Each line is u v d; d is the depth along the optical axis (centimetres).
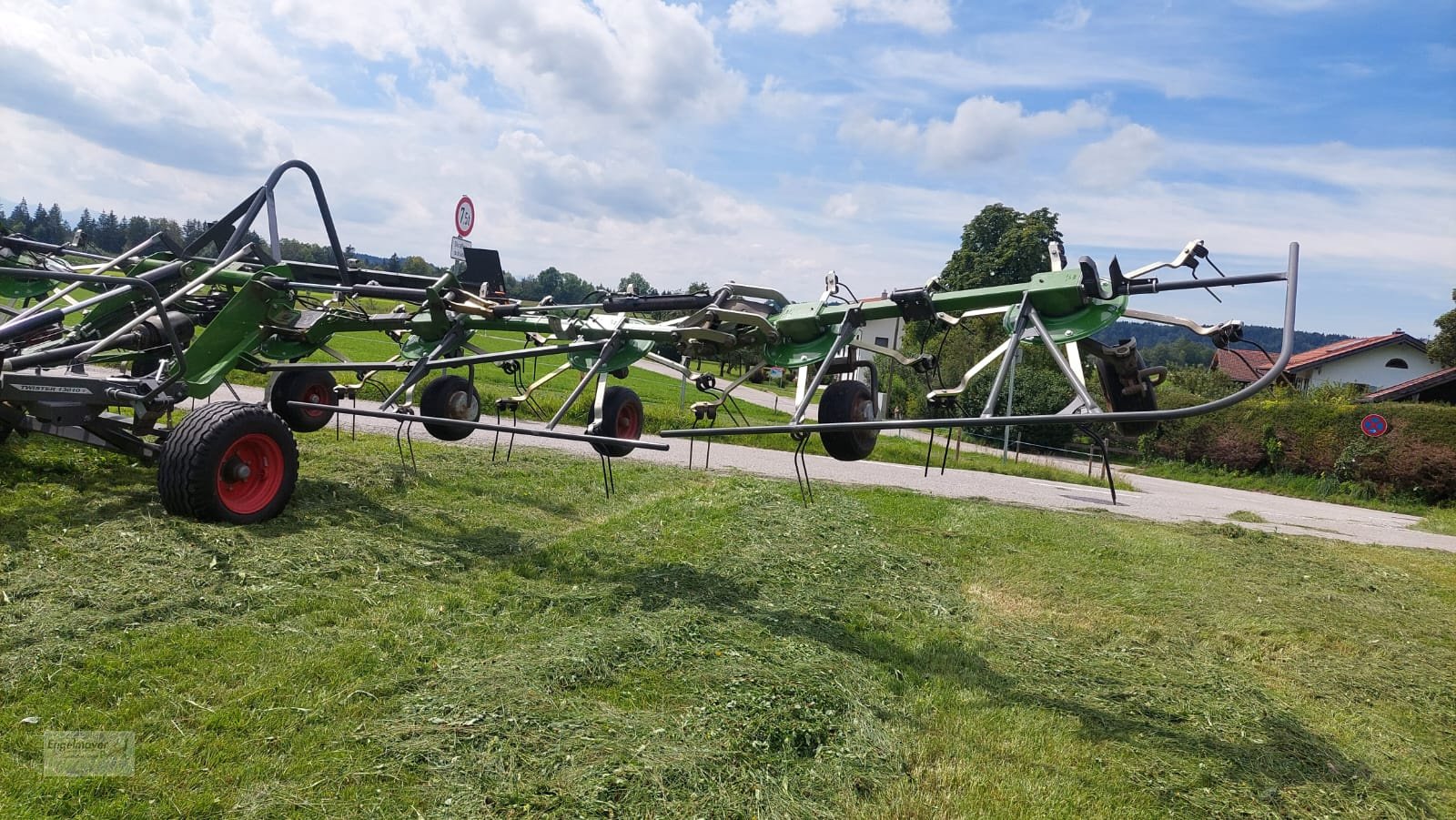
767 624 496
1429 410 2214
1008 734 396
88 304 532
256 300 616
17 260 693
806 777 330
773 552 665
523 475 877
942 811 322
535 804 285
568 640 429
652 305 569
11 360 484
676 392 2928
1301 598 730
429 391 660
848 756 350
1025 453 2591
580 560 593
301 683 355
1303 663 556
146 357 673
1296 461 2414
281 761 298
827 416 492
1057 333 421
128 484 607
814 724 371
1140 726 419
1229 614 647
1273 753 401
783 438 1678
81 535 483
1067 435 2803
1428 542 1314
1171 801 351
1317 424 2386
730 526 742
